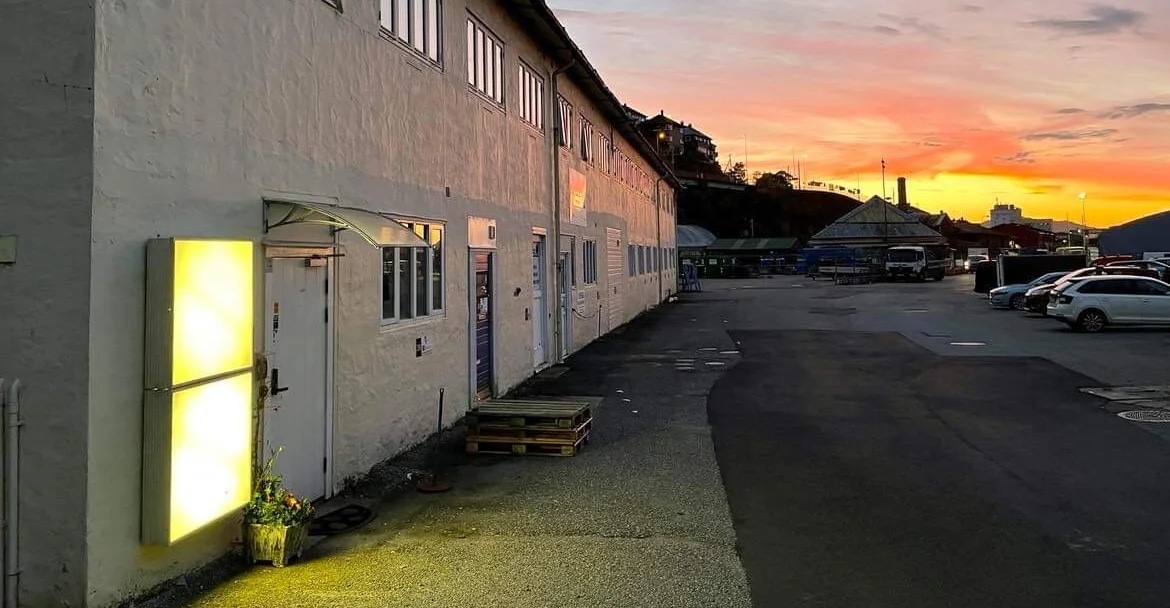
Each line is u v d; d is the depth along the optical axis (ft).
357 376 24.43
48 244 14.16
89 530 14.11
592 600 15.56
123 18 14.71
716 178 386.32
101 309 14.30
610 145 76.95
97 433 14.25
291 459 20.68
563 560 17.76
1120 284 70.79
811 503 22.07
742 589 16.10
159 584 15.72
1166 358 52.44
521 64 44.45
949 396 39.60
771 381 45.01
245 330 17.34
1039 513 21.04
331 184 22.50
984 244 425.28
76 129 14.08
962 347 60.49
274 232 19.63
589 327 65.31
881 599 15.55
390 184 26.63
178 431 15.37
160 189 15.66
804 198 420.36
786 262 276.41
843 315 93.40
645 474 25.30
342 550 18.48
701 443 29.58
